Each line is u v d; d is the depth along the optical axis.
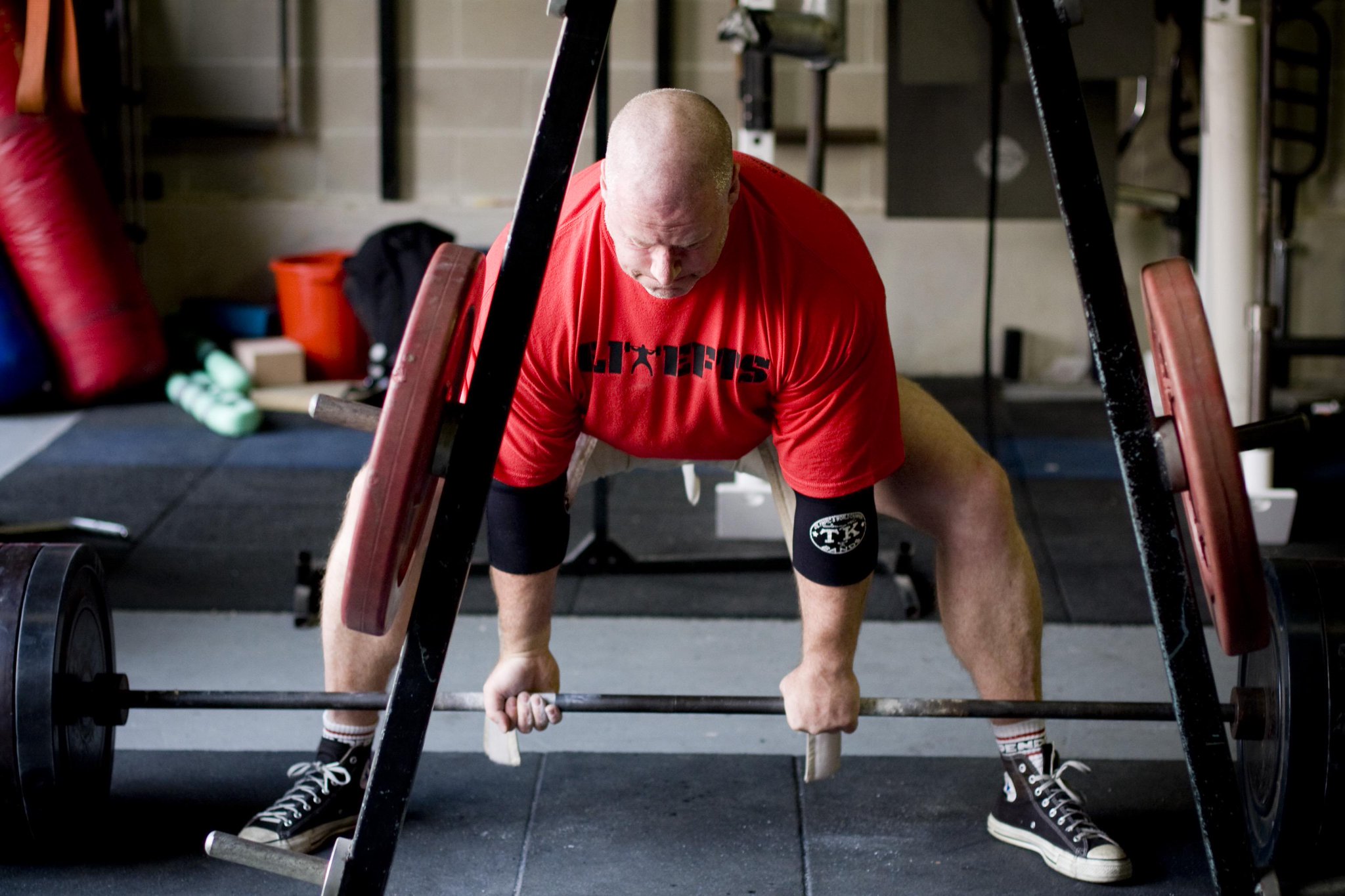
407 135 5.86
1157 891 2.12
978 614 2.14
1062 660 3.05
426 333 1.53
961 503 2.09
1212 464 1.53
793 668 3.01
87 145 4.97
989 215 4.28
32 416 5.11
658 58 5.61
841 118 5.72
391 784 1.71
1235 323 3.78
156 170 5.91
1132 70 4.13
